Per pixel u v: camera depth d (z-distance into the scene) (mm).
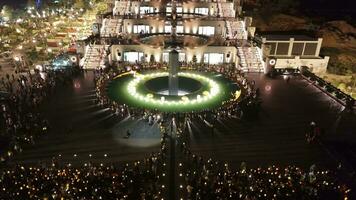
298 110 49750
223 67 64500
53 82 56438
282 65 70125
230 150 39406
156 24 76562
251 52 67875
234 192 30719
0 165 35531
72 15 102625
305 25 98938
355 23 105875
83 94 53156
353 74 76000
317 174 35281
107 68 62500
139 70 62219
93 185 31562
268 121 46281
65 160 36688
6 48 77250
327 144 41125
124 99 50750
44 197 29578
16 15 98688
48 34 87375
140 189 31094
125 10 84625
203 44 64312
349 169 36531
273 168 35969
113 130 43094
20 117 44594
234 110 48156
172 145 39719
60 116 46219
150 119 45219
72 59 63188
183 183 33438
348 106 50625
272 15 104062
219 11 84875
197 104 49594
